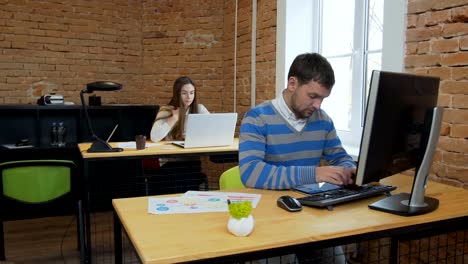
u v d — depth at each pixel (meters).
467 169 1.92
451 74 1.97
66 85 4.56
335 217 1.29
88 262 2.68
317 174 1.53
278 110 1.74
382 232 1.24
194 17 4.63
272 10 3.60
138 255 1.05
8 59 4.31
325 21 3.35
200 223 1.24
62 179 2.75
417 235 1.43
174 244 1.07
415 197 1.38
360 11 2.94
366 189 1.55
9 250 2.99
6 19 4.27
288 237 1.12
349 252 2.35
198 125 2.92
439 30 2.02
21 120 3.96
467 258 1.91
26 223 3.63
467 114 1.91
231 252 1.04
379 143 1.22
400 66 2.22
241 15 4.16
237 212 1.13
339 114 3.20
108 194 4.02
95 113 4.22
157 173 3.50
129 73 4.82
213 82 4.64
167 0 4.71
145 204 1.45
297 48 3.41
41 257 2.87
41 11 4.39
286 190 1.62
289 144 1.75
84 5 4.56
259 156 1.65
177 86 3.55
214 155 3.09
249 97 4.07
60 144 3.93
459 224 1.38
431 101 1.42
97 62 4.67
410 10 2.16
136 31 4.80
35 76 4.43
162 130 3.46
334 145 1.87
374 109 1.17
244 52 4.13
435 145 1.34
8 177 2.64
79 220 2.81
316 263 1.60
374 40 2.86
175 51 4.73
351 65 3.06
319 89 1.55
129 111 4.39
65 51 4.53
